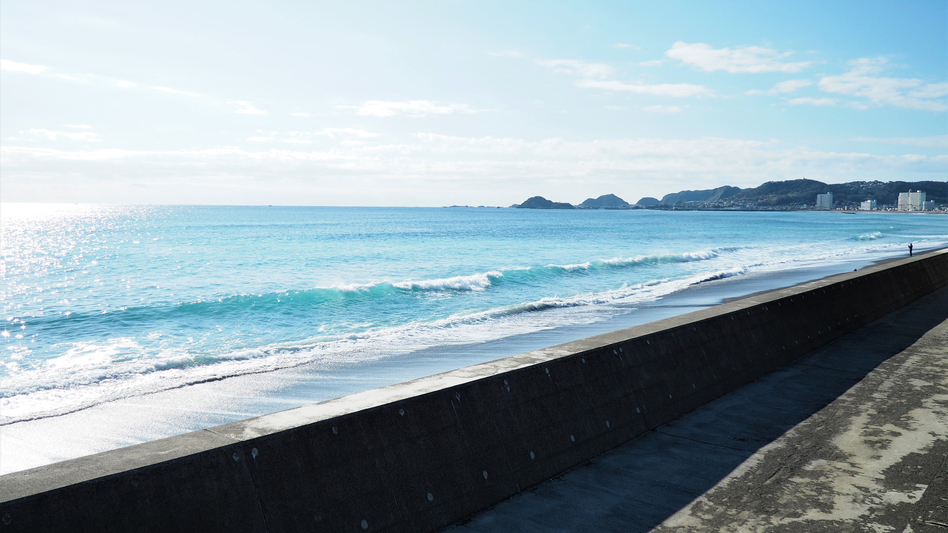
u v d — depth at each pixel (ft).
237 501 7.72
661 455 13.52
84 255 134.21
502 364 13.23
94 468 6.99
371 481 9.33
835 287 29.78
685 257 114.01
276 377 31.09
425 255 131.95
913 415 16.39
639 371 15.90
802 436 14.78
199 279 89.71
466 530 9.92
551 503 11.03
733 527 10.17
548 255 133.80
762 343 21.80
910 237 209.97
